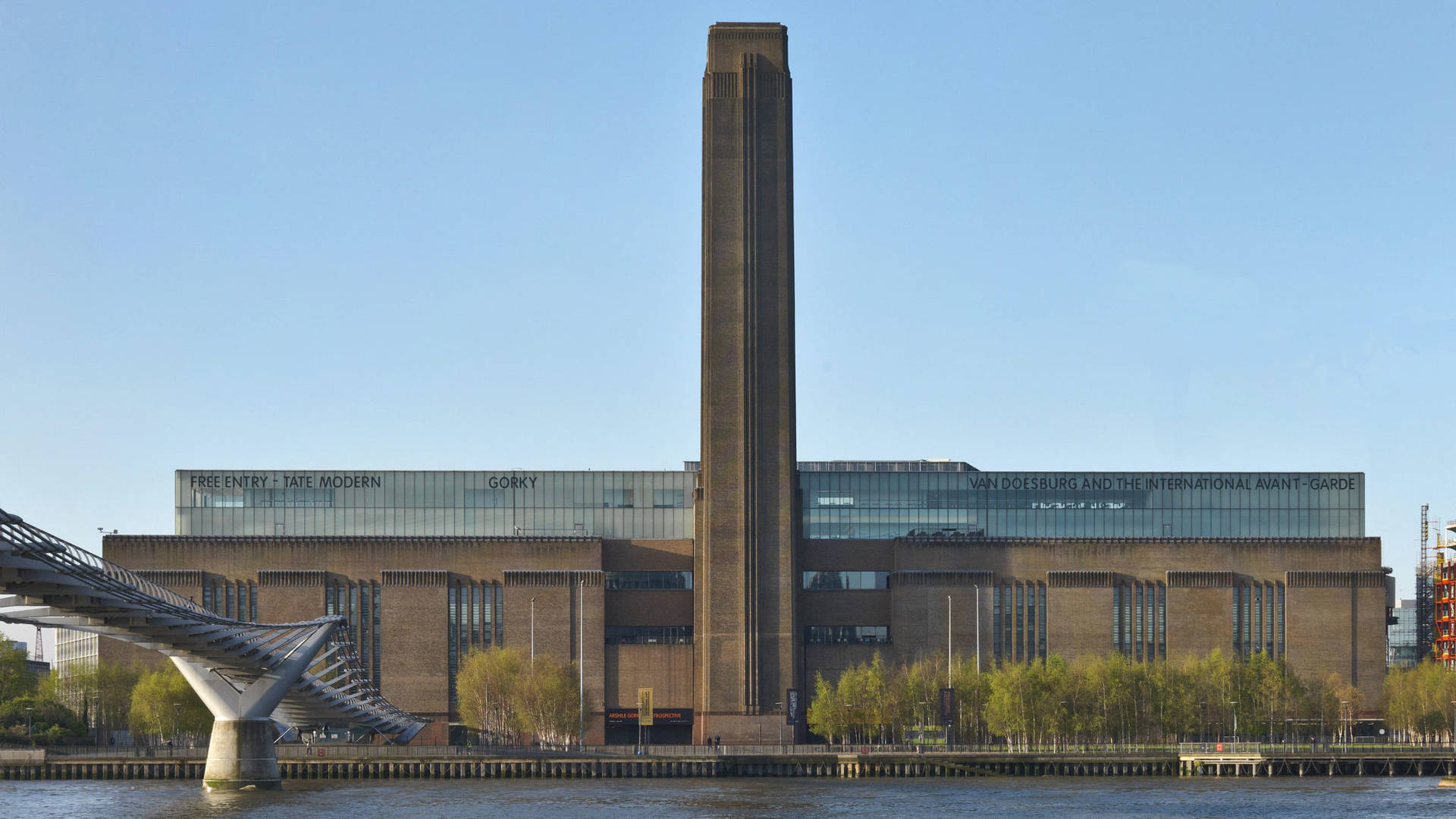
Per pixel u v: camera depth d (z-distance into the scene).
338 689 181.12
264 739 157.62
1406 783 175.12
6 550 102.06
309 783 173.62
